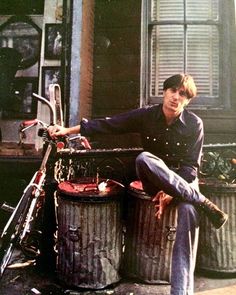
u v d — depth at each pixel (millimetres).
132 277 3303
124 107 5184
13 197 4883
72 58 4492
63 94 4508
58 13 7312
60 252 3186
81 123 3059
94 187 3217
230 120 4902
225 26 5094
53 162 3705
